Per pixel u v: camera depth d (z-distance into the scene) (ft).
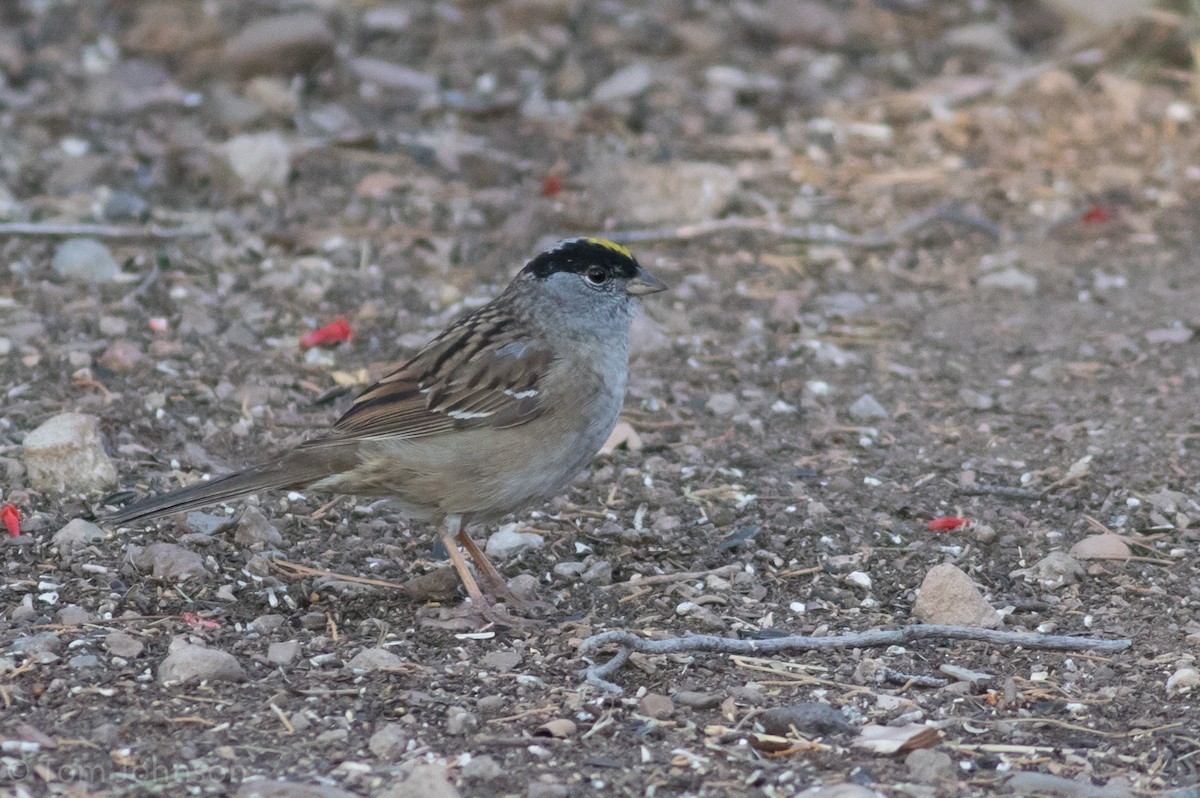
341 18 62.64
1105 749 23.65
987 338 42.27
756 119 56.90
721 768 22.84
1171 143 54.75
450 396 27.35
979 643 27.35
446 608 28.27
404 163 52.08
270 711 24.08
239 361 39.06
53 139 51.93
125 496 31.53
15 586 27.86
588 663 26.22
